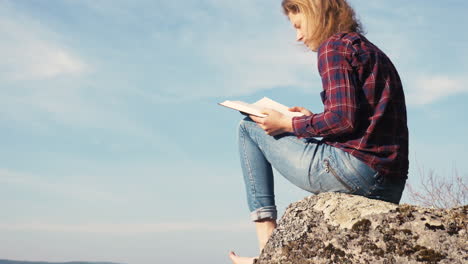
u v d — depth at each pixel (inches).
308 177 97.3
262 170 106.2
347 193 96.1
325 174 94.9
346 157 92.7
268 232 104.3
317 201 94.3
